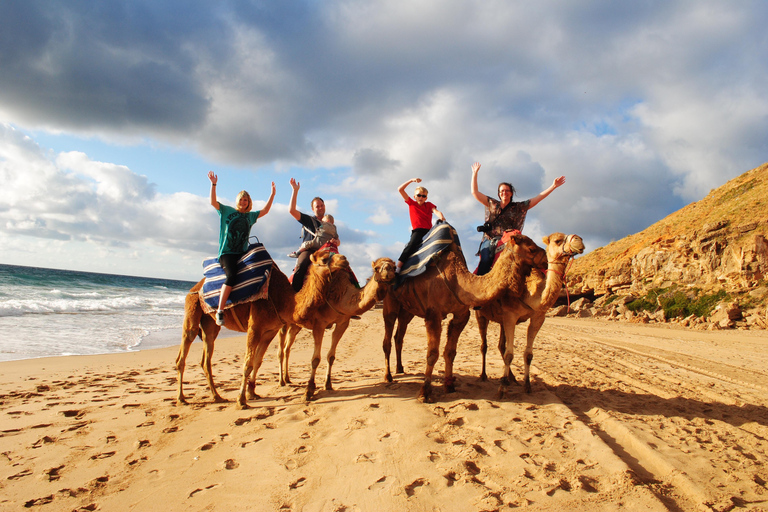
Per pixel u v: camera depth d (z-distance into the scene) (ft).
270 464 13.97
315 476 13.03
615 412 19.36
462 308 20.97
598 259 181.06
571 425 16.83
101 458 15.02
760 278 96.68
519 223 23.84
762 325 83.35
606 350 48.37
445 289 20.47
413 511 10.94
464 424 17.03
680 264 118.21
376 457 14.02
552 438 15.51
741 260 99.66
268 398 22.58
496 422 17.08
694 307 100.22
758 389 27.81
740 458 14.48
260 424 17.85
